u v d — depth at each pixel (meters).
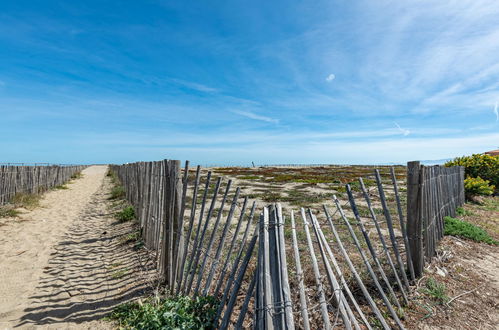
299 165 60.47
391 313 2.87
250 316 2.86
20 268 4.57
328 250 2.70
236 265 2.77
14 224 7.44
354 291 3.44
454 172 8.05
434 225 4.89
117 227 7.28
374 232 5.98
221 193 11.90
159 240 4.42
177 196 3.55
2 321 3.02
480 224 7.35
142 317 2.76
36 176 13.28
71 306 3.36
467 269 4.40
